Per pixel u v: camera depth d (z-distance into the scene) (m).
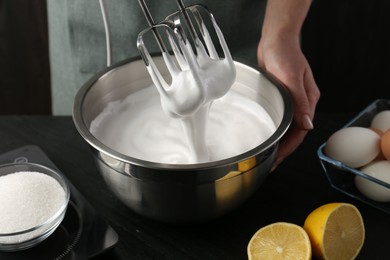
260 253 0.92
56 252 0.92
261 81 1.07
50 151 1.16
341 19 1.86
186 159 1.02
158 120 1.11
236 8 1.24
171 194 0.89
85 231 0.96
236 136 1.06
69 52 1.36
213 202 0.91
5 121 1.24
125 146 1.06
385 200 1.01
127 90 1.13
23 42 1.87
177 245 0.97
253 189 0.94
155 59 1.11
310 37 1.91
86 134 0.91
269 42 1.14
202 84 0.91
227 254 0.95
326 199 1.04
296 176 1.08
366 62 1.94
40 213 0.94
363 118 1.12
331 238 0.92
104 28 1.27
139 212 0.96
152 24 0.91
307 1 1.19
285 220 1.00
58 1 1.29
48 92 1.98
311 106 1.10
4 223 0.93
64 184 0.99
